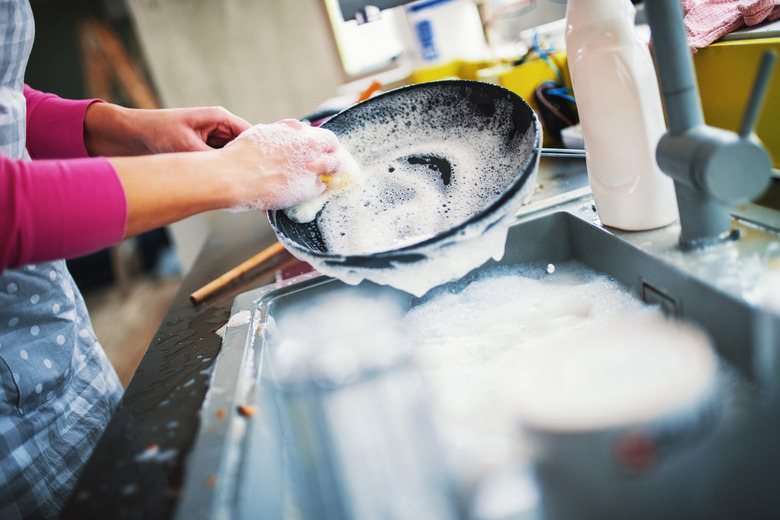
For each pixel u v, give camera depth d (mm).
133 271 3750
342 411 533
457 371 574
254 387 514
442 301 716
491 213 512
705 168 435
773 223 521
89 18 3252
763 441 363
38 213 452
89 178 481
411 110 706
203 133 771
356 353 603
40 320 774
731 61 636
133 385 605
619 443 336
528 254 736
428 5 1535
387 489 441
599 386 368
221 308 766
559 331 595
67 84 3385
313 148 604
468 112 679
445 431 473
